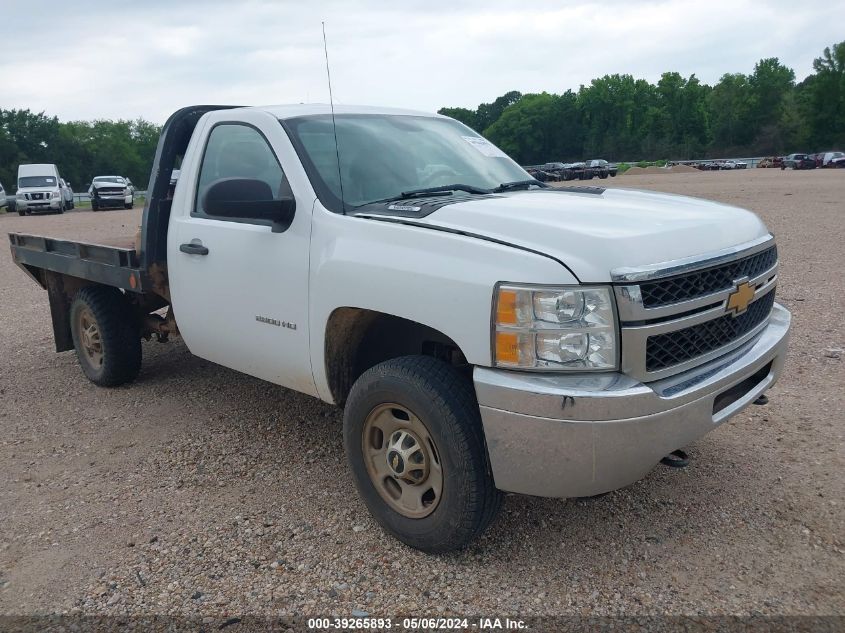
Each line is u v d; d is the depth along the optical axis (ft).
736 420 14.73
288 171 12.19
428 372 9.76
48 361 21.62
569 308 8.70
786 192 77.05
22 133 253.03
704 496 11.83
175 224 14.39
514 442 8.97
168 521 11.72
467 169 13.70
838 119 294.66
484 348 9.09
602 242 8.92
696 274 9.43
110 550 10.93
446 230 9.91
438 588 9.73
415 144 13.66
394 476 10.44
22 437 15.57
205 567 10.41
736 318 10.36
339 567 10.28
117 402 17.42
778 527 10.87
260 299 12.48
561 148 383.65
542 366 8.81
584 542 10.66
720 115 344.69
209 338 14.08
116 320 17.54
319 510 11.88
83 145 280.51
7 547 11.13
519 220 9.62
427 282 9.64
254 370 13.41
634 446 8.75
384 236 10.42
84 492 12.85
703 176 151.23
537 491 9.11
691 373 9.62
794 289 26.45
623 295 8.70
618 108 368.48
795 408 15.20
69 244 17.44
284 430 15.25
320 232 11.34
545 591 9.59
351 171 12.25
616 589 9.59
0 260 47.32
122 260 15.49
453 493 9.59
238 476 13.21
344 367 11.82
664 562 10.13
